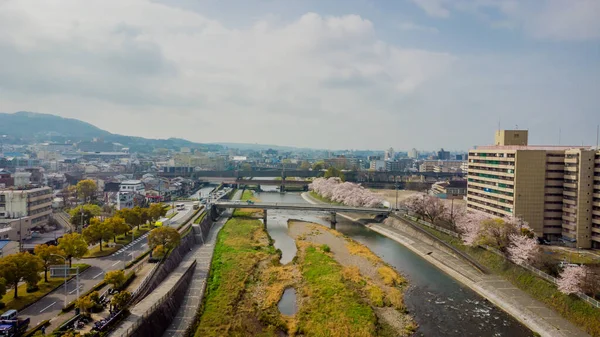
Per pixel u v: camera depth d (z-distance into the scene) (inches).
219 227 6599.4
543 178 5226.4
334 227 7052.2
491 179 5880.9
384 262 4704.7
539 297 3459.6
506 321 3152.1
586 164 4854.8
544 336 2893.7
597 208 4795.8
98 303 2709.2
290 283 3880.4
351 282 3900.1
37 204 5546.3
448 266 4441.4
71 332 2230.6
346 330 2876.5
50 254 3221.0
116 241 4763.8
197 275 4013.3
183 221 6072.8
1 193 5265.8
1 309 2620.6
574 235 4995.1
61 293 3004.4
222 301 3390.7
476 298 3624.5
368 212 7150.6
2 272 2674.7
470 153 6525.6
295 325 2967.5
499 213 5684.1
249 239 5728.3
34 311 2659.9
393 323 3063.5
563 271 3639.3
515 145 6466.5
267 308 3272.6
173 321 2994.6
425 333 2918.3
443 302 3516.2
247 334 2827.3
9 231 4781.0
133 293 2906.0
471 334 2918.3
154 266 3649.1
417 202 6609.3
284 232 6505.9
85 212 5551.2
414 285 3949.3
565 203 5152.6
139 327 2534.5
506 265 4074.8
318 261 4552.2
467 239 4758.9
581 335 2866.6
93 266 3725.4
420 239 5679.1
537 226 5270.7
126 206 7239.2
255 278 4025.6
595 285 3144.7
